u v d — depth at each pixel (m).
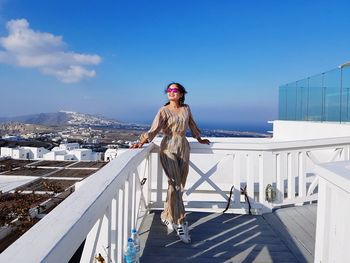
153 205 4.15
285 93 10.75
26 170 11.94
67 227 1.13
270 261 2.79
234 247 3.08
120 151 3.19
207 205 4.21
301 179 4.45
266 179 4.16
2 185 9.23
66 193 8.44
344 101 7.71
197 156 5.95
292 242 3.19
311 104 9.12
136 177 3.18
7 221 5.85
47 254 0.93
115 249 2.13
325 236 2.00
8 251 0.94
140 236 3.29
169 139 3.26
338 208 1.82
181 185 3.37
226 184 5.03
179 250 2.99
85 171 11.91
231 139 7.72
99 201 1.55
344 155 4.77
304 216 3.97
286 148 4.23
